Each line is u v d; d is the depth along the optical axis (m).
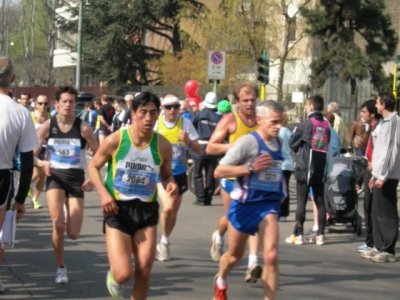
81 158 9.52
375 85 37.56
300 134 12.45
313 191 12.84
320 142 12.44
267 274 7.49
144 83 54.19
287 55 45.66
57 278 9.34
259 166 7.61
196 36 49.53
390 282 10.08
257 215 7.73
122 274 6.86
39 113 14.87
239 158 7.73
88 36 53.03
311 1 43.62
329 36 38.28
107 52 51.41
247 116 9.41
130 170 7.21
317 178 12.49
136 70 53.47
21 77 88.31
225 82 43.78
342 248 12.52
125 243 7.06
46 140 9.70
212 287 9.37
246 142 7.75
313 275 10.36
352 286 9.77
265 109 7.73
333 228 14.23
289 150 14.33
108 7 51.84
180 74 49.03
